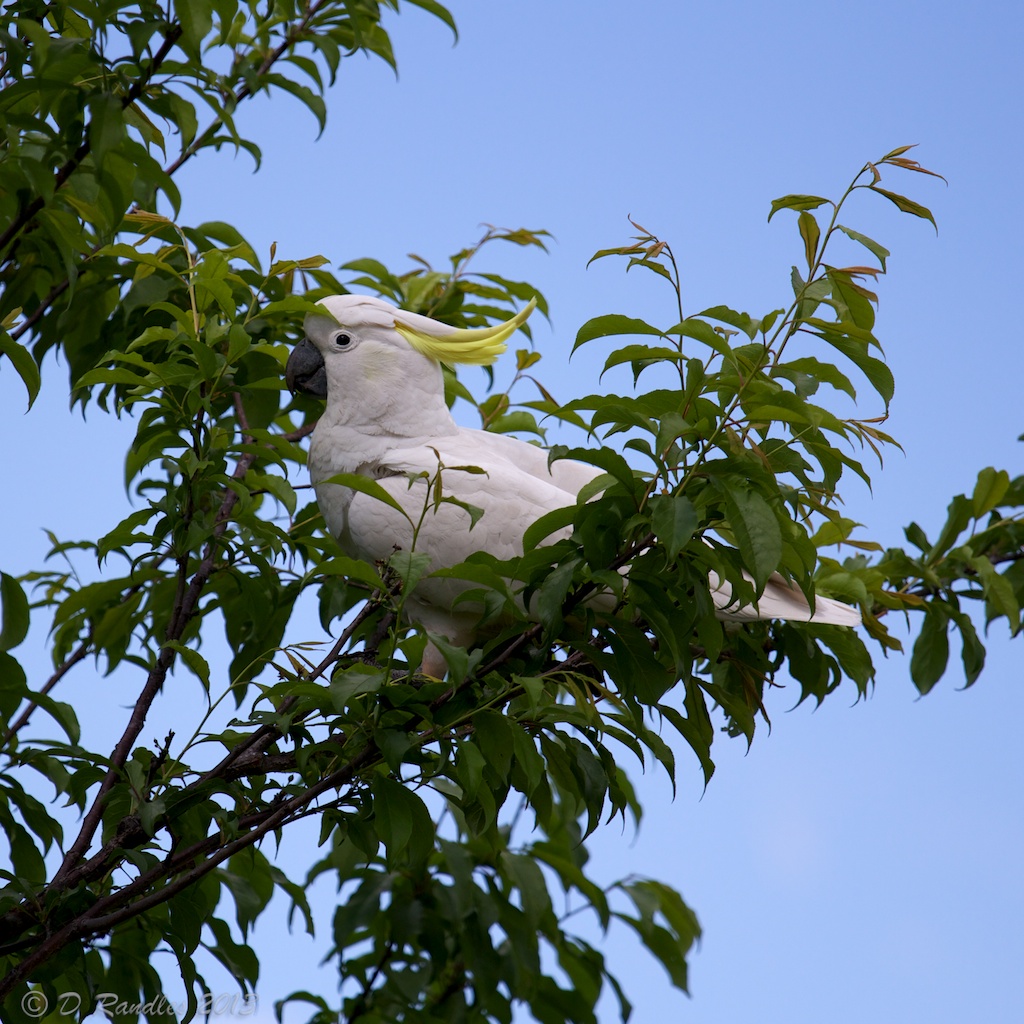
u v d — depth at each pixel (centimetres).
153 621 1020
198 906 730
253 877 846
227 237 944
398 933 911
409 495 834
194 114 760
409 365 894
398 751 596
